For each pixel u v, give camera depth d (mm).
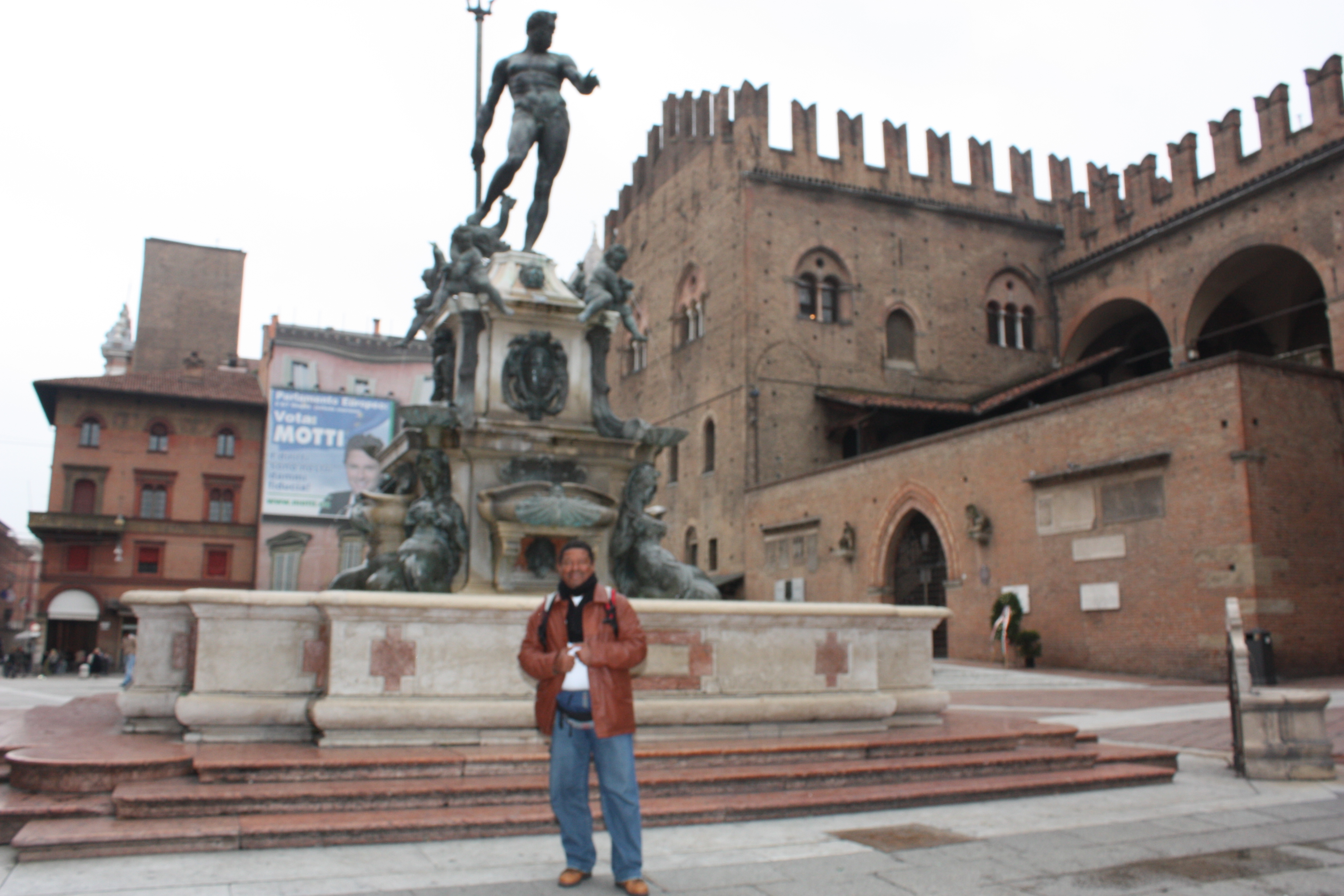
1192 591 24234
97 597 53562
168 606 7770
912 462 33812
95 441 55031
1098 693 20438
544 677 5395
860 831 6641
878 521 35156
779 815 6973
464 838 6133
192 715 7109
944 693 9359
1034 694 20047
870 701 8672
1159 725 13617
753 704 8242
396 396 60062
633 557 10875
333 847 5883
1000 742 8828
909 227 46094
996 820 7055
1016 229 47562
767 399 42844
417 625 7379
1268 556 23125
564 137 12070
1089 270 44781
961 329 46062
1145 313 44438
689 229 48312
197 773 6453
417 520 10266
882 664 9234
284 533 55625
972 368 45906
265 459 56094
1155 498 25375
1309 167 33438
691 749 7574
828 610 8703
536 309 11086
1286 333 40125
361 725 7094
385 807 6340
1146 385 25781
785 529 39844
